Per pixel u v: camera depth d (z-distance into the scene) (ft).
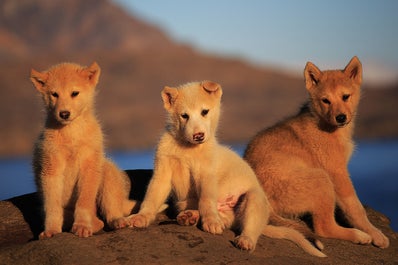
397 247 38.32
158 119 472.85
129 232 31.09
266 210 34.22
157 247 29.40
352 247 36.73
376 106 552.82
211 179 34.42
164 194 35.37
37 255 28.68
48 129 35.12
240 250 30.55
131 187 41.68
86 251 28.60
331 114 40.60
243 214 33.42
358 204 39.68
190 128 34.42
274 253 31.86
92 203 34.04
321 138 40.86
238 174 35.32
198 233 31.50
